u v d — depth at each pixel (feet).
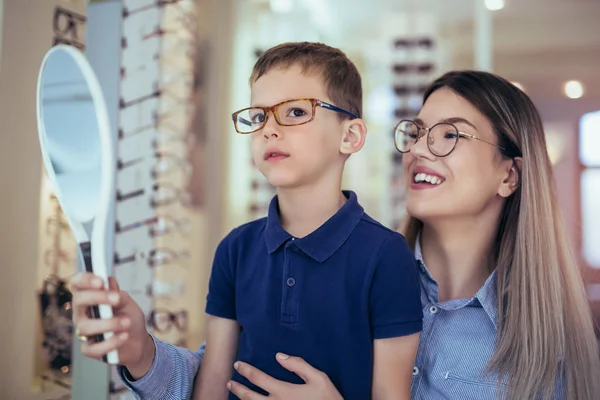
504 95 3.64
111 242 4.10
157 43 5.32
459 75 3.74
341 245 2.62
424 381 3.34
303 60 2.70
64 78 2.02
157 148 5.57
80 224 2.01
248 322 2.68
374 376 2.55
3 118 3.92
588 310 3.52
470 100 3.56
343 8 12.37
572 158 17.92
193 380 2.92
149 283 5.35
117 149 4.05
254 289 2.72
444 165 3.43
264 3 10.25
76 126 2.01
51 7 4.18
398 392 2.52
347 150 2.74
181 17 6.75
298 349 2.56
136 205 5.08
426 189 3.47
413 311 2.58
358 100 2.89
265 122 2.58
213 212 8.04
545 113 17.31
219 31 8.19
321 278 2.58
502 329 3.35
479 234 3.63
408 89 12.09
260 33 10.21
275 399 2.48
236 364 2.61
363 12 12.51
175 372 2.82
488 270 3.75
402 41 12.21
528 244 3.48
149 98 5.20
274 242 2.66
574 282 3.54
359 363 2.53
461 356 3.34
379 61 13.19
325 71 2.70
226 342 2.90
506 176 3.65
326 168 2.67
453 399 3.26
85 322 1.90
